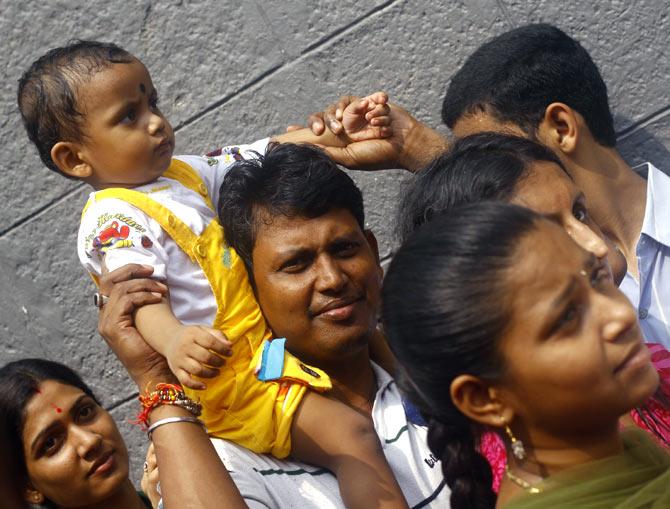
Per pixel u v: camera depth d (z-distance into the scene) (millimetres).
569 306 1235
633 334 1256
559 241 1271
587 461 1307
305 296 2143
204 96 3107
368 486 2037
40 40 3104
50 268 3271
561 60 2568
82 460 2152
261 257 2174
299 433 2148
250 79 3088
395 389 2295
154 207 2334
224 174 2596
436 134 2764
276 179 2160
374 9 3016
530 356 1237
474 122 2635
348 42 3039
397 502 2027
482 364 1270
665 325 2602
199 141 3135
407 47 3025
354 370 2279
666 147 3020
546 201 1791
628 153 3039
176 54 3094
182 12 3068
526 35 2621
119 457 2205
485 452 1597
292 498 2109
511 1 2986
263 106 3100
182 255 2330
